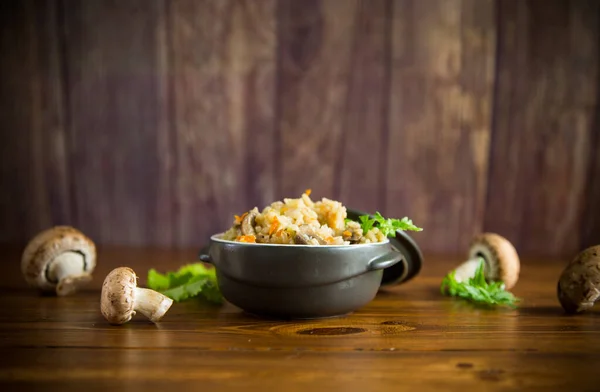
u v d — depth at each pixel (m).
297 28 0.93
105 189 0.95
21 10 0.93
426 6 0.92
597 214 0.95
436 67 0.93
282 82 0.93
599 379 0.40
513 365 0.42
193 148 0.94
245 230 0.53
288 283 0.50
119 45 0.93
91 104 0.94
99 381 0.39
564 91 0.93
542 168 0.94
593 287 0.54
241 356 0.43
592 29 0.93
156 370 0.41
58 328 0.50
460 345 0.46
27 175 0.95
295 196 0.95
